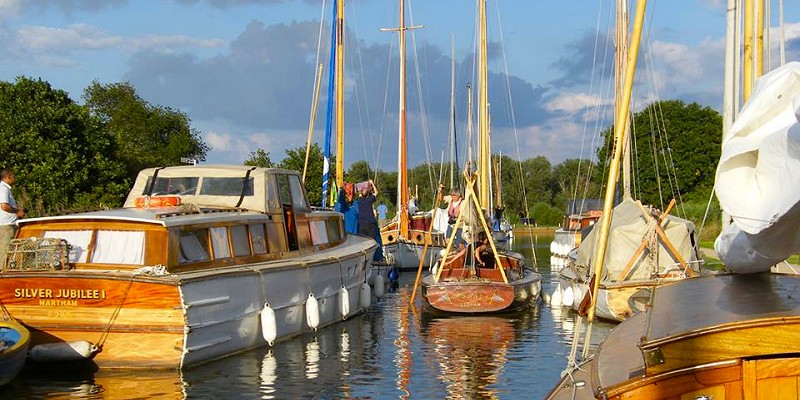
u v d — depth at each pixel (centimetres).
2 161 4281
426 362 1355
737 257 693
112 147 4834
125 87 8456
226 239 1421
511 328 1716
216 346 1291
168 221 1282
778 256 562
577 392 698
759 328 471
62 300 1219
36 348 1198
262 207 1582
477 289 1858
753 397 478
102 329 1210
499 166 6444
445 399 1102
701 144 6462
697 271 1694
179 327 1199
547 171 10588
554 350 1459
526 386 1175
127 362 1215
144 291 1203
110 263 1274
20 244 1267
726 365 481
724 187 525
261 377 1220
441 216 3600
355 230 2588
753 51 1242
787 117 525
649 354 498
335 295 1745
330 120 2839
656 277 1678
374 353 1429
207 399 1088
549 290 2494
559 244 4103
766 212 493
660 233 1698
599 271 673
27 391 1112
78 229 1304
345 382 1201
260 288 1414
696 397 490
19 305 1230
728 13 1490
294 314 1541
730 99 1491
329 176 2822
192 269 1316
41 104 4444
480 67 2986
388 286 2622
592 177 6662
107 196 4431
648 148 6500
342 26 2867
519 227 8056
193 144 8325
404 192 3475
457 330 1692
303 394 1127
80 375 1199
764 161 496
